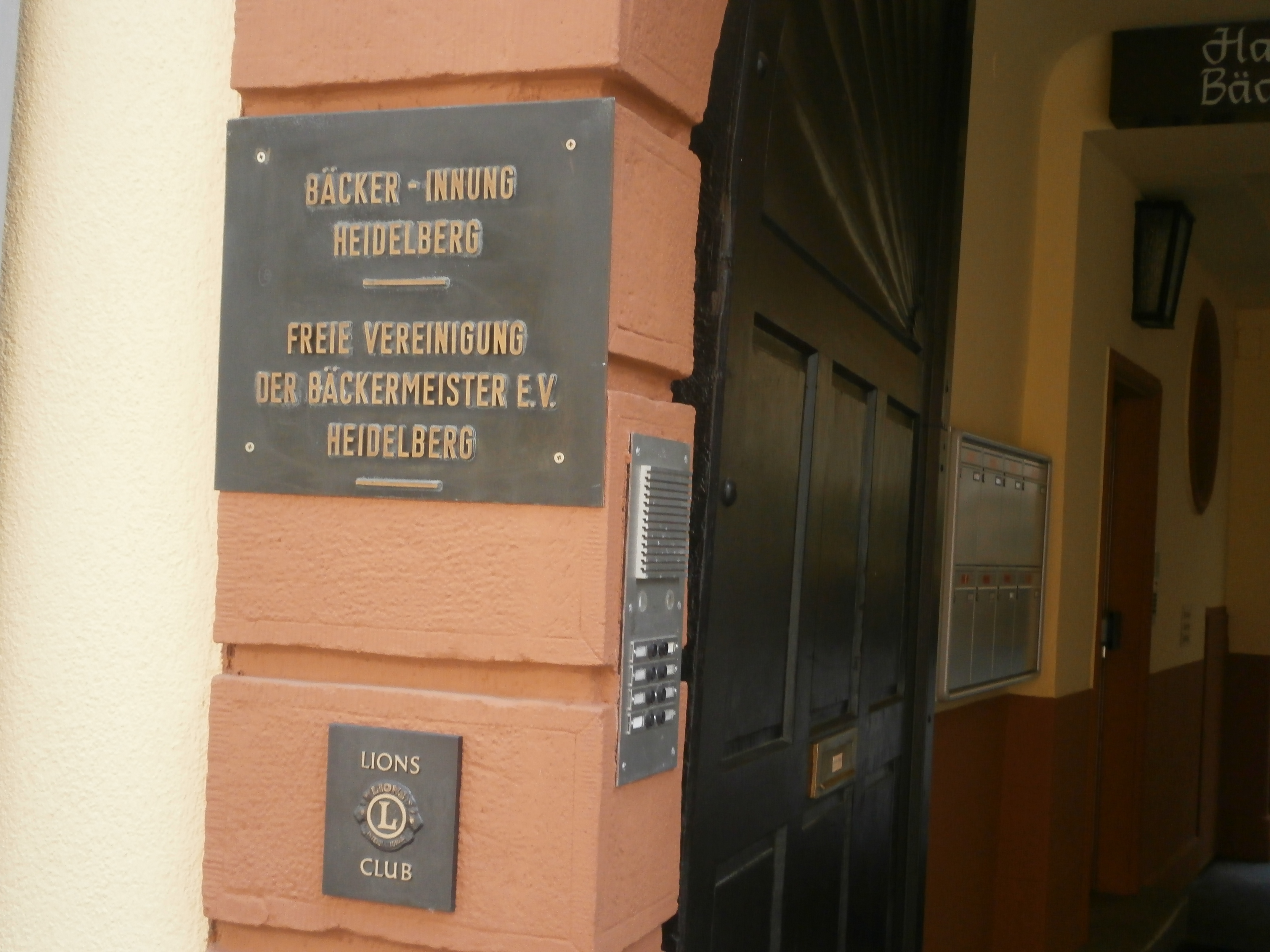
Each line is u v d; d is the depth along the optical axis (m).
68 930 1.46
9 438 1.49
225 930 1.41
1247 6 3.96
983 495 3.55
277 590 1.38
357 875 1.32
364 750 1.33
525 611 1.30
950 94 2.92
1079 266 4.35
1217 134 4.34
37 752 1.47
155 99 1.48
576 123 1.29
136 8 1.49
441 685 1.35
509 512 1.31
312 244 1.38
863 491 2.42
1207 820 7.28
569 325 1.29
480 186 1.32
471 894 1.30
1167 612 6.20
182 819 1.44
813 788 2.11
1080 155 4.29
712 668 1.64
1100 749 5.76
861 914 2.48
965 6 2.93
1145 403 5.80
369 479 1.35
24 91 1.51
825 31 2.05
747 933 1.83
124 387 1.47
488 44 1.32
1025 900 4.18
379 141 1.36
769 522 1.89
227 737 1.38
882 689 2.59
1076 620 4.49
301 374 1.37
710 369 1.55
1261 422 7.68
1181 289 6.04
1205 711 7.12
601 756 1.27
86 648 1.46
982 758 3.96
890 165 2.50
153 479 1.46
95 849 1.45
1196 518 6.82
